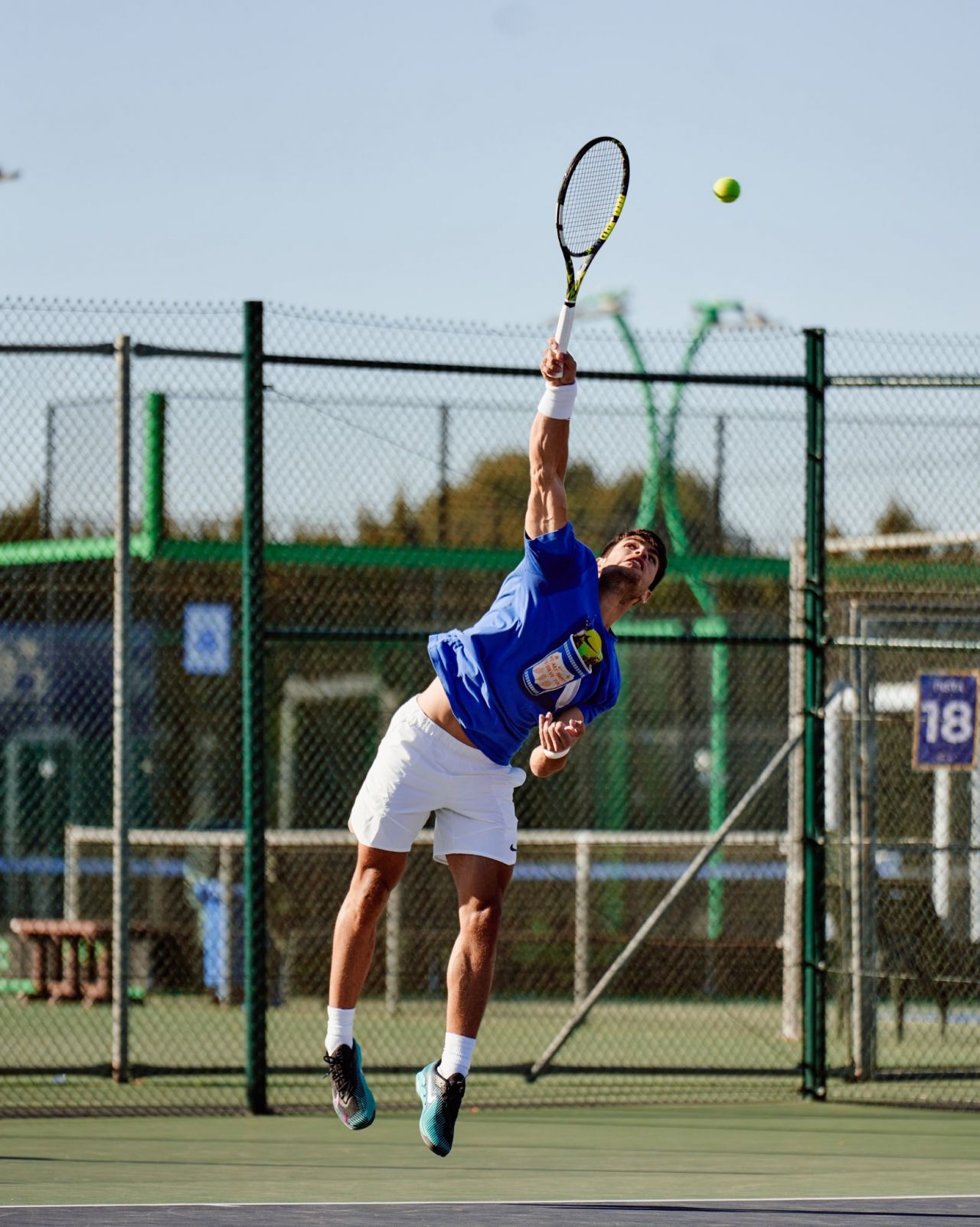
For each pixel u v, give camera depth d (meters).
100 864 43.19
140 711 41.38
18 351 25.78
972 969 32.09
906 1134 24.23
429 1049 32.00
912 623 29.16
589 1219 17.39
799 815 33.25
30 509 32.09
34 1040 33.53
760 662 44.34
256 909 25.55
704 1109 26.48
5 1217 17.14
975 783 31.89
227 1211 17.66
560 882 41.25
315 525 32.97
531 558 15.87
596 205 17.28
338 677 43.19
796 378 27.56
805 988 27.67
